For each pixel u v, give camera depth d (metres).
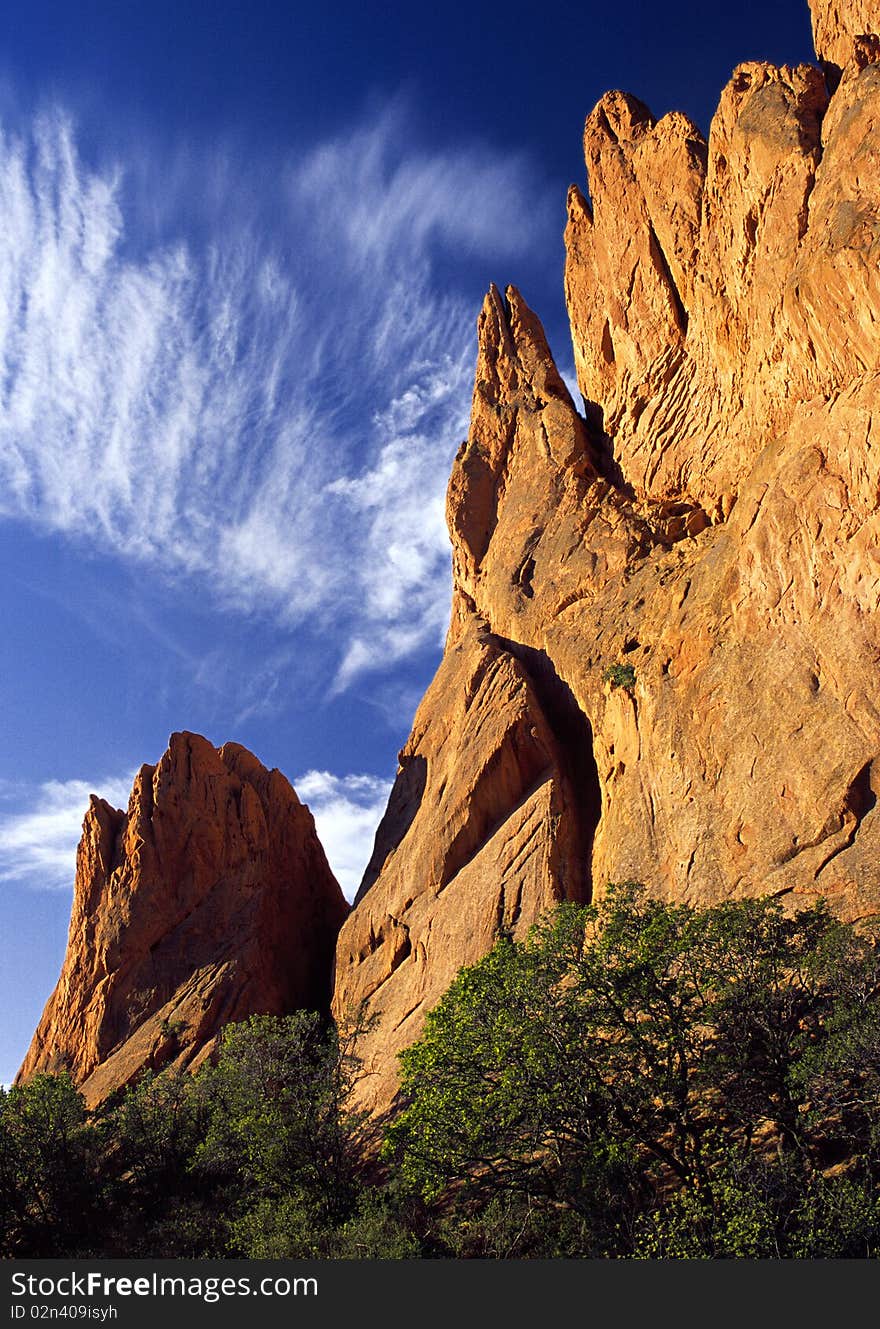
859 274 38.97
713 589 42.84
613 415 58.41
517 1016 26.52
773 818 34.88
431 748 55.75
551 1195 26.56
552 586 52.38
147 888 65.00
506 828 46.28
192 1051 55.66
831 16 52.00
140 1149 42.53
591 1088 25.48
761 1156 24.20
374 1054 44.97
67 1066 60.12
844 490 38.16
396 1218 29.83
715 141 52.53
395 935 50.16
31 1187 39.09
